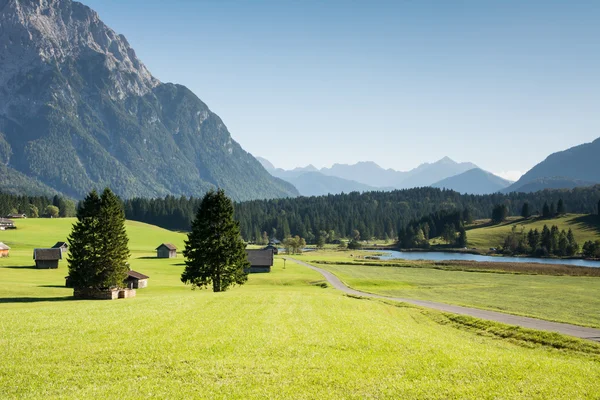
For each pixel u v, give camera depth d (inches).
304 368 907.4
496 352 1085.8
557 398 743.1
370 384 814.5
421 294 3198.8
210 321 1409.9
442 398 748.6
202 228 2910.9
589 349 1279.5
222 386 805.2
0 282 3376.0
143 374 869.8
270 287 3629.4
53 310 1621.6
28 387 796.6
